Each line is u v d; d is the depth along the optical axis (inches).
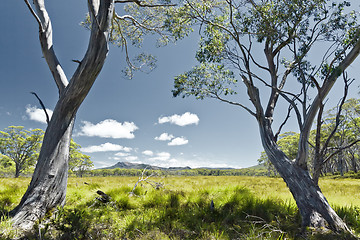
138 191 277.3
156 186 331.3
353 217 182.2
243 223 165.2
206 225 152.3
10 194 240.7
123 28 404.2
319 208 162.1
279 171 196.2
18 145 1485.0
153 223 155.2
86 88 180.1
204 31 269.0
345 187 508.7
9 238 113.0
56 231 129.6
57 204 166.9
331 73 185.2
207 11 255.0
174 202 220.5
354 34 189.5
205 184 482.0
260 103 222.2
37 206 153.8
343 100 168.9
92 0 188.2
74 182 447.5
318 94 175.6
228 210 192.7
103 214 174.9
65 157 178.2
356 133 1083.9
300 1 189.5
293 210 203.0
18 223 137.2
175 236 131.0
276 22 203.9
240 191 257.8
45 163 167.6
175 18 269.4
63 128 179.5
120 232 136.2
